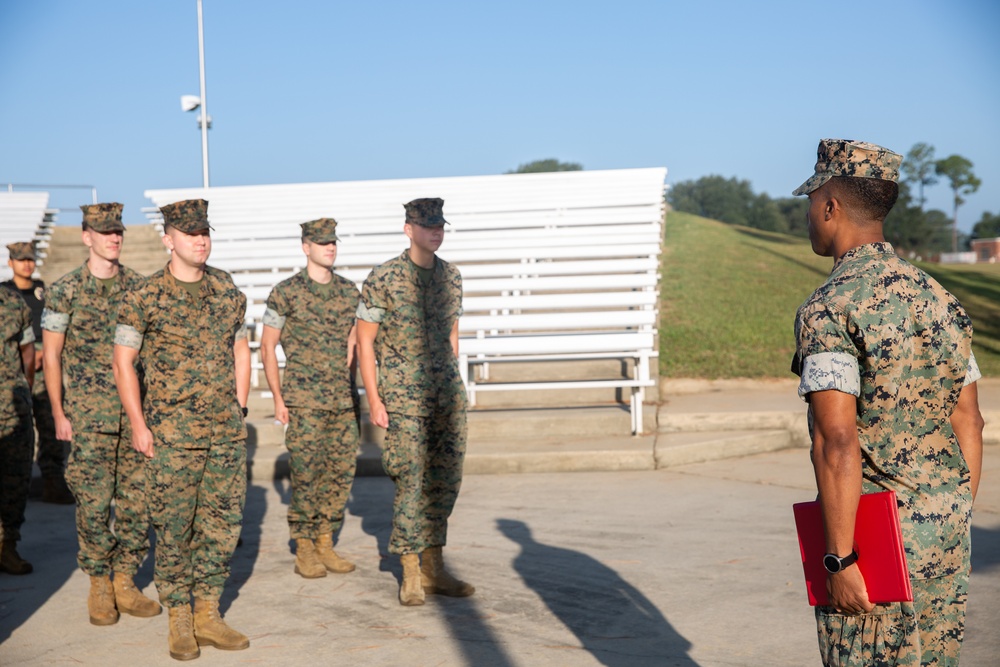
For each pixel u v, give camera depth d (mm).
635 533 6059
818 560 2383
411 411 4867
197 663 4199
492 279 9977
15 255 7078
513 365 10180
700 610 4609
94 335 4984
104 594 4824
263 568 5676
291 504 5484
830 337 2287
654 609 4652
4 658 4312
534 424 8695
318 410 5465
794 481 7367
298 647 4348
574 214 12594
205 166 24500
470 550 5816
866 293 2279
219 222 13703
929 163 78375
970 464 2432
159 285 4246
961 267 21812
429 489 4996
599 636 4320
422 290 4949
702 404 9336
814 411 2312
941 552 2299
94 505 4754
